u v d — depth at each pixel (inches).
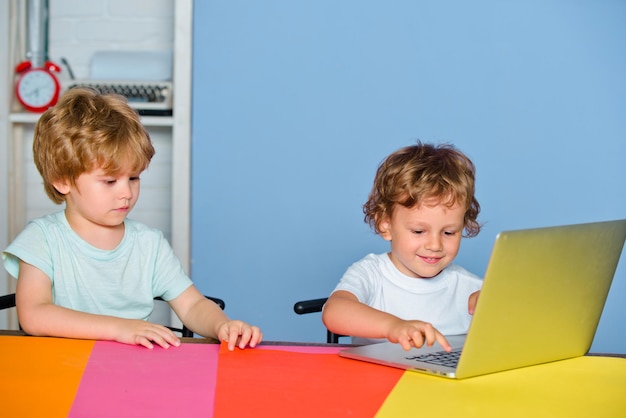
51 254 58.1
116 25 111.8
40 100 105.3
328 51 98.7
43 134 57.4
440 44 98.4
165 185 110.1
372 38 98.5
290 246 100.7
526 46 98.2
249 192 100.3
